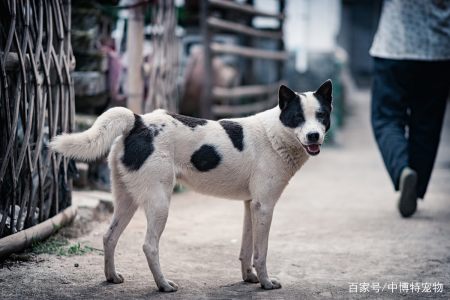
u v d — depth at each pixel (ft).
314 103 8.38
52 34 9.49
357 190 14.98
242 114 21.79
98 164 12.75
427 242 10.60
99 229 10.44
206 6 17.84
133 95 12.79
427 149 12.41
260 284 8.57
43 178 9.45
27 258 8.85
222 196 8.69
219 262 9.46
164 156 8.16
